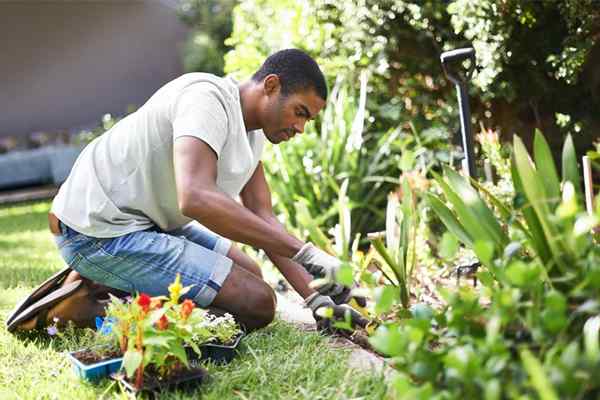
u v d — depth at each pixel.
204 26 10.55
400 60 4.93
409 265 3.19
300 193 4.53
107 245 2.64
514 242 1.68
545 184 1.83
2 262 4.52
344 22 4.95
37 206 7.89
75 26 10.72
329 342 2.53
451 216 2.11
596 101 4.35
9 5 10.29
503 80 4.39
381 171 4.73
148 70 11.19
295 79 2.55
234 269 2.62
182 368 2.16
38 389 2.16
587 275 1.55
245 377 2.16
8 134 10.41
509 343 1.56
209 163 2.40
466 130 3.16
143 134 2.59
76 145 9.37
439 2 4.48
